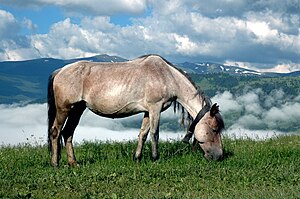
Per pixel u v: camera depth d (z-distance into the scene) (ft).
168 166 43.68
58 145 46.24
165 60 48.24
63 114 45.93
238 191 33.81
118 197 32.17
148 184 37.09
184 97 47.96
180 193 33.04
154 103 46.42
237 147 54.29
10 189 35.01
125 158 48.34
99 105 46.06
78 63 46.57
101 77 45.85
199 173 40.24
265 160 45.96
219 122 47.14
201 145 47.42
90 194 33.14
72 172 40.91
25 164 46.16
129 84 45.75
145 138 47.52
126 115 47.14
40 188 35.40
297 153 48.34
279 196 30.40
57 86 45.68
